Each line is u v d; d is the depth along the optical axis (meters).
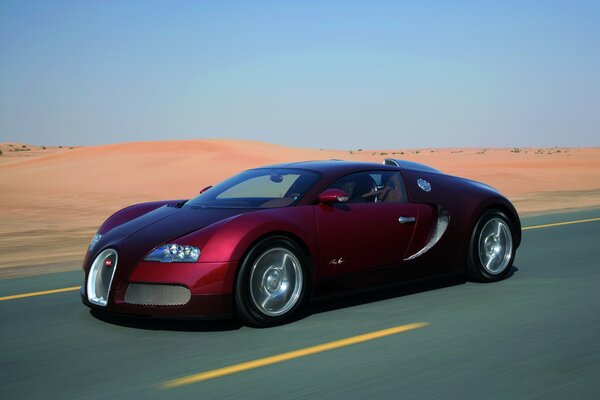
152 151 57.94
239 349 4.24
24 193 22.64
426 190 5.89
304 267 4.94
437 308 5.27
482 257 6.19
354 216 5.27
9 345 4.55
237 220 4.70
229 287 4.53
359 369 3.77
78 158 53.38
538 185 27.22
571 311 5.09
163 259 4.52
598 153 125.44
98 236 5.24
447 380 3.54
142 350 4.29
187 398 3.38
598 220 12.27
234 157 46.41
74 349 4.38
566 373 3.61
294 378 3.64
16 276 7.64
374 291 5.98
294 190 5.25
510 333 4.47
